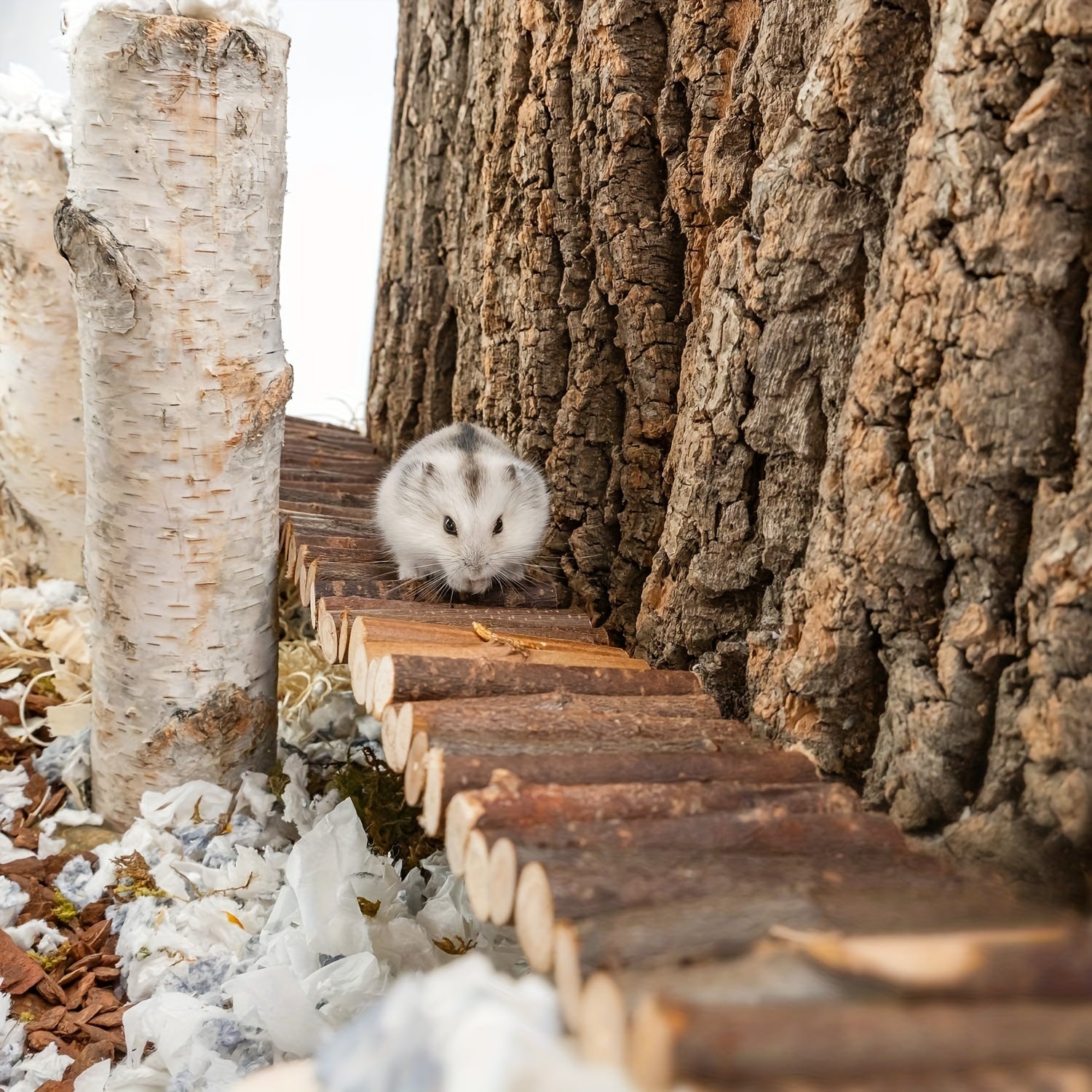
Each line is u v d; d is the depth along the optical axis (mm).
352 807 321
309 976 284
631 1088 143
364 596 343
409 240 523
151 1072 272
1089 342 222
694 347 326
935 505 241
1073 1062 139
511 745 248
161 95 309
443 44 477
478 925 299
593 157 357
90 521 350
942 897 204
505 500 365
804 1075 136
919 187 239
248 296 333
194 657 353
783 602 279
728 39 315
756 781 246
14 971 299
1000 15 224
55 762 390
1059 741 221
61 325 490
